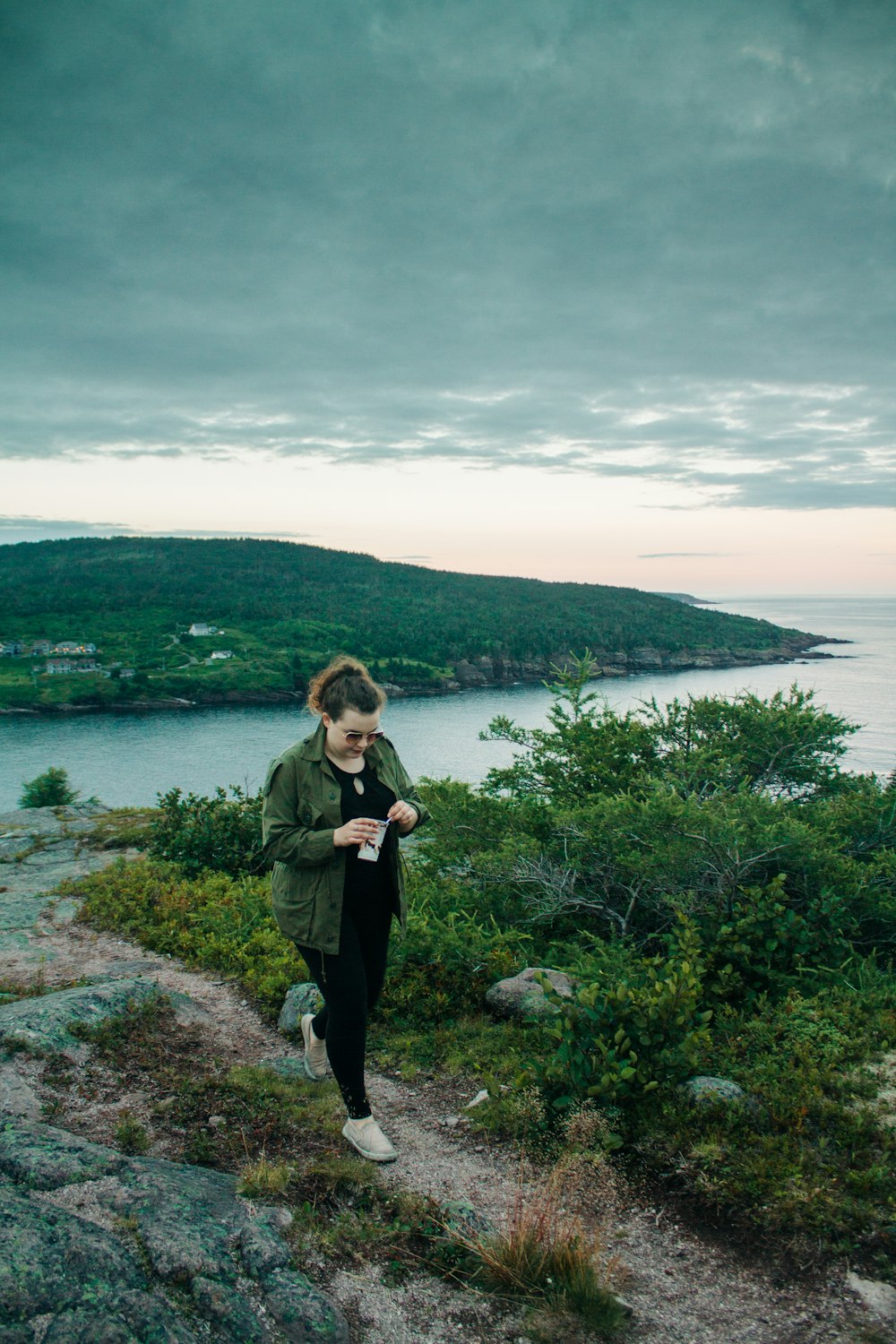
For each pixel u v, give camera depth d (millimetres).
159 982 5488
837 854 6074
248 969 5551
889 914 5617
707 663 174875
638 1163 3170
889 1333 2229
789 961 5195
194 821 9797
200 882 8766
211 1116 3324
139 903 7672
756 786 8109
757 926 5285
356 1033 3098
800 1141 3172
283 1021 4617
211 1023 4566
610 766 8117
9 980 5613
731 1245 2678
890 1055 3930
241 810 10039
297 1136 3238
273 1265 2322
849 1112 3373
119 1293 2006
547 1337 2227
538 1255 2490
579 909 6660
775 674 127312
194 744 105438
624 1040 3533
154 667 171000
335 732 3059
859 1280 2459
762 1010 4602
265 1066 3926
